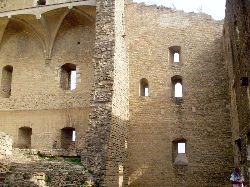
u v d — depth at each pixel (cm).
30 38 2138
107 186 1454
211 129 1931
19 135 1991
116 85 1684
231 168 1847
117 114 1695
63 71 2061
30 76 2069
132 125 2005
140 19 2177
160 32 2138
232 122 1859
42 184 1238
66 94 1973
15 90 2069
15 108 2031
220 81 1998
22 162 1383
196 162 1895
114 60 1650
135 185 1911
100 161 1462
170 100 2019
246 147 1406
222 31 2072
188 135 1945
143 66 2095
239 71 1482
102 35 1700
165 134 1969
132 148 1967
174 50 2162
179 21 2141
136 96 2048
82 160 1483
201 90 2006
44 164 1405
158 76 2069
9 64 2131
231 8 1612
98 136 1516
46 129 1945
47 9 1972
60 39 2080
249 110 1294
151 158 1941
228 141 1892
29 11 2002
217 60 2039
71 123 1911
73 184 1312
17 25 2114
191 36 2103
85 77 1962
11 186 1170
